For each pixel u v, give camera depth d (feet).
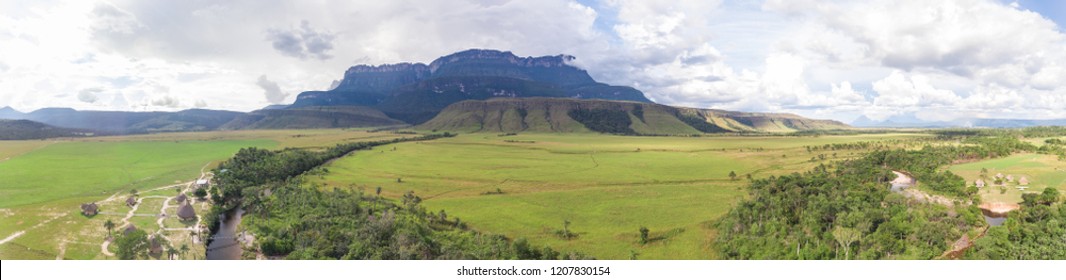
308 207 480.23
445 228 446.19
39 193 556.51
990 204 442.91
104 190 588.09
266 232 414.41
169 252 371.56
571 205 540.11
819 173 636.89
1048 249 315.17
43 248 370.94
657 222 463.83
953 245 350.02
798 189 513.04
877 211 403.54
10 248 367.66
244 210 514.27
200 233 424.87
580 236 426.92
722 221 436.35
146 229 426.10
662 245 399.85
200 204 524.52
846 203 435.94
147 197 547.49
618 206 529.86
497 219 482.69
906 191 513.45
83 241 388.57
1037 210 386.93
